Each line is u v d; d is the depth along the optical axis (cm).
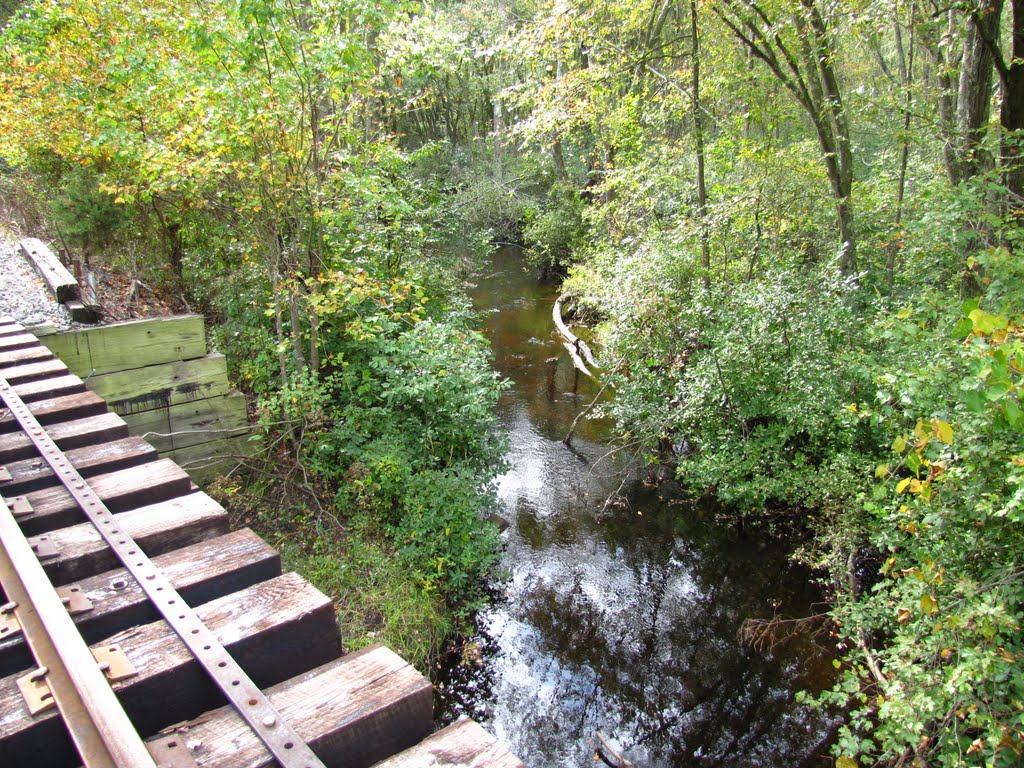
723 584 671
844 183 866
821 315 702
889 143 1200
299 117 598
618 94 1136
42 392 423
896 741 388
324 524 601
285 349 657
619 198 1249
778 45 809
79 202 704
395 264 827
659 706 527
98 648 193
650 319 878
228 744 163
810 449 719
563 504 809
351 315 716
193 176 569
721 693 538
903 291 843
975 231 546
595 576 682
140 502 305
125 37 600
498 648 582
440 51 704
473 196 1973
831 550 650
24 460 338
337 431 631
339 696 185
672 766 473
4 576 222
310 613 217
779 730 498
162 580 229
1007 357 278
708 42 1001
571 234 1814
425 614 538
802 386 666
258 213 645
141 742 150
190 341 613
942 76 812
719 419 770
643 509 801
